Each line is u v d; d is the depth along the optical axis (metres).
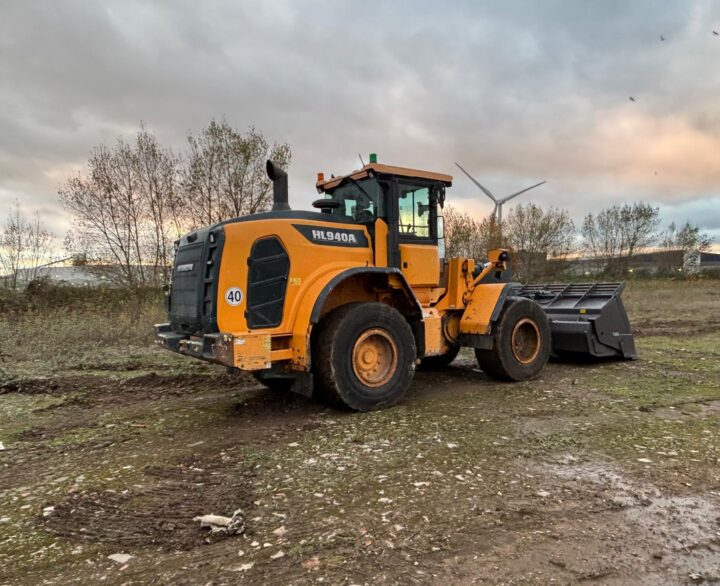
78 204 13.47
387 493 3.01
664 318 13.95
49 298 12.48
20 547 2.52
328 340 4.73
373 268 5.03
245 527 2.64
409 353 5.19
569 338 7.40
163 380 6.57
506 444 3.87
